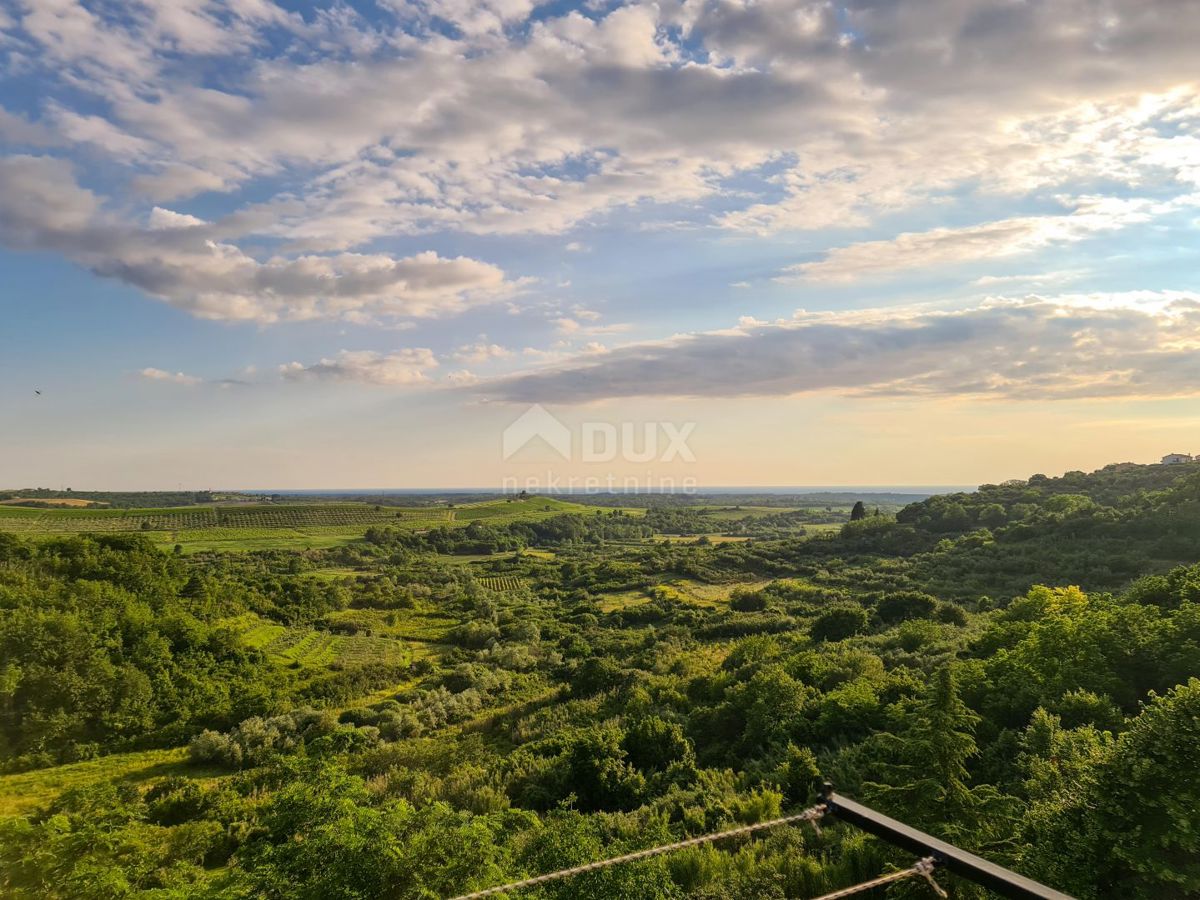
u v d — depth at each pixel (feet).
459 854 40.11
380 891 38.24
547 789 74.02
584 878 37.47
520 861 43.42
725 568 280.92
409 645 209.87
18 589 153.69
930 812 35.47
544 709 123.95
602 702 119.24
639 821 54.75
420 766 95.14
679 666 131.13
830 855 39.96
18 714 126.11
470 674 167.43
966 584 161.07
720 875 39.60
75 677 133.69
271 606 224.74
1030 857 30.89
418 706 145.18
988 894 30.30
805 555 279.28
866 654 93.30
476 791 75.92
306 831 43.21
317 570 309.01
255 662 173.88
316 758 51.03
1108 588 133.08
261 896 38.37
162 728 134.41
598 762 72.08
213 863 72.59
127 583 183.83
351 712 142.82
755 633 162.30
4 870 57.82
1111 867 28.73
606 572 297.94
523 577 322.34
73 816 70.28
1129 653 57.16
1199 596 73.26
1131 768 30.09
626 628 211.41
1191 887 26.40
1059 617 66.59
